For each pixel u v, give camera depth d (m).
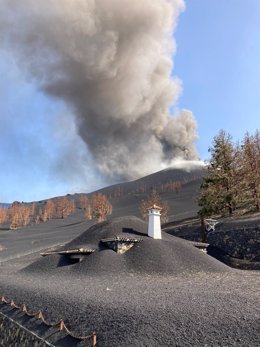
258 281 22.53
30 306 18.75
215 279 24.27
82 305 16.81
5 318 18.36
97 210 121.56
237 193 56.19
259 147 60.31
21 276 29.94
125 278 25.77
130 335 12.68
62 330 14.74
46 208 147.50
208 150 60.34
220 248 45.53
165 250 31.30
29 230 104.94
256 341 10.68
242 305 14.09
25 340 15.65
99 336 13.45
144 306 15.29
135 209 131.75
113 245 32.06
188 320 12.93
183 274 27.44
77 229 93.94
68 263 32.19
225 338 11.21
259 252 40.19
